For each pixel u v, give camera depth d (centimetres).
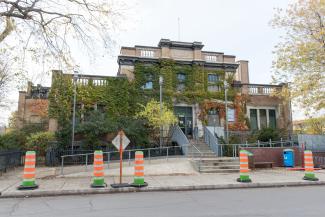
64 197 884
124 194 933
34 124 2462
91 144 1858
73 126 1827
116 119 2061
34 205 759
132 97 2273
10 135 2005
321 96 1959
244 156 1154
